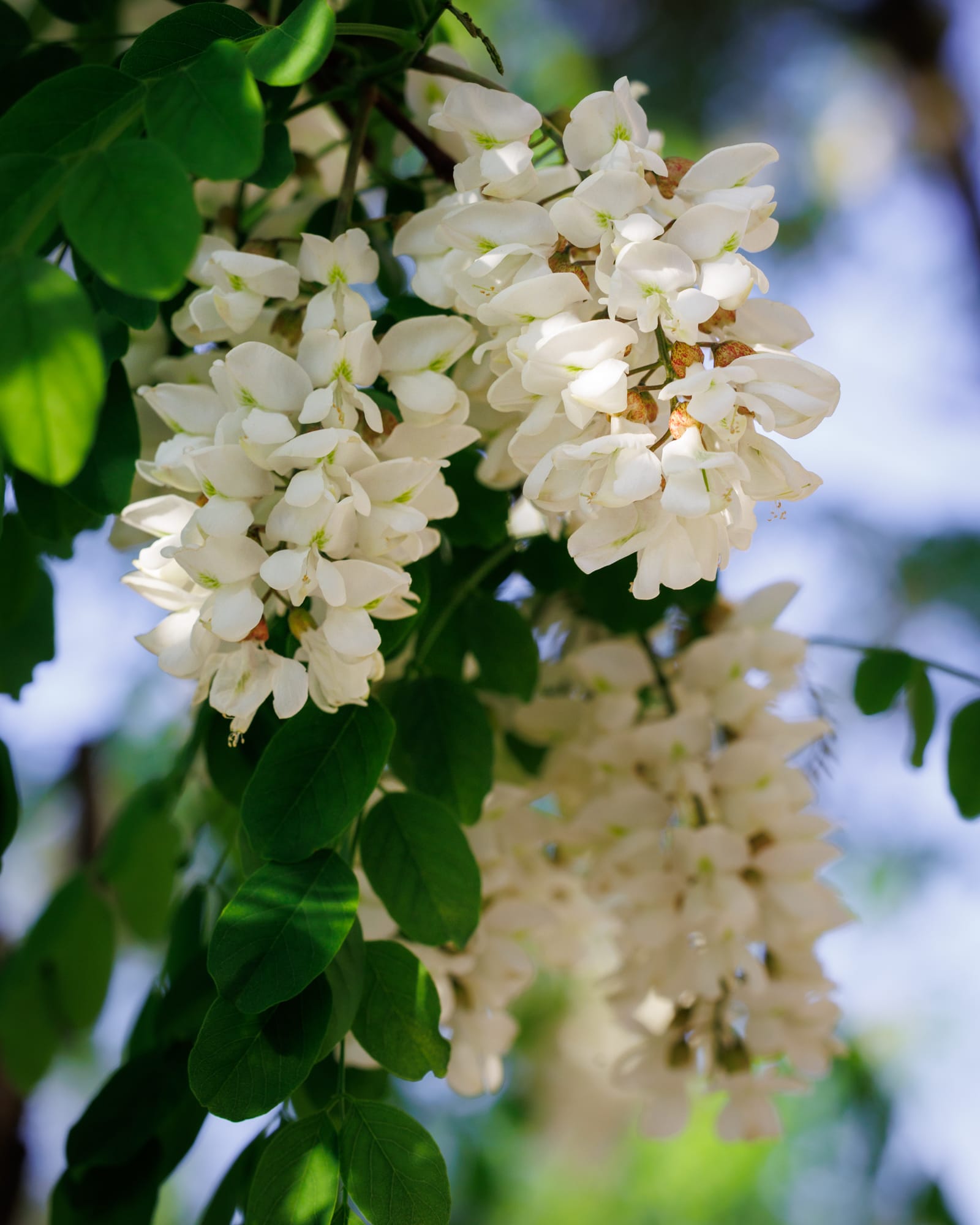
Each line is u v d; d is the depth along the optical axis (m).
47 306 0.54
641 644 0.72
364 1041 0.60
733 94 1.75
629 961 0.70
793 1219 1.38
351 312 0.59
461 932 0.61
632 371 0.58
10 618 0.69
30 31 0.67
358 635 0.58
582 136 0.59
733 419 0.58
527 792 0.68
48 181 0.56
